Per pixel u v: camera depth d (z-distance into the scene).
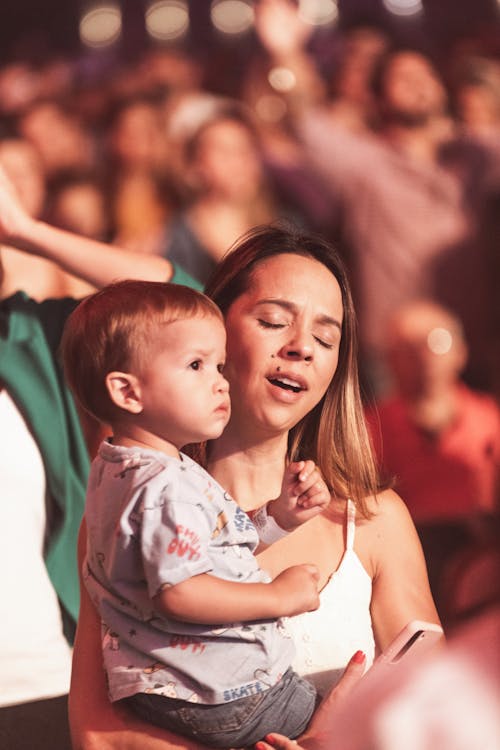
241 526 2.86
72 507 3.91
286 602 2.73
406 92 8.34
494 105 8.38
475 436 6.95
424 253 8.09
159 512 2.66
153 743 2.80
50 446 3.91
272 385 3.12
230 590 2.67
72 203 7.98
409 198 8.18
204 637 2.72
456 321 7.79
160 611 2.64
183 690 2.72
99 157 8.25
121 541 2.68
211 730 2.74
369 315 8.10
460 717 1.57
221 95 8.51
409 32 8.73
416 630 2.70
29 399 3.91
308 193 8.26
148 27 8.99
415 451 6.98
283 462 3.30
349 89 8.50
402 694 1.61
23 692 3.74
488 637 1.62
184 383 2.78
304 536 3.23
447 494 6.87
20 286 4.14
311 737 2.80
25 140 7.94
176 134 8.21
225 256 3.34
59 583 3.88
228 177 8.13
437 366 7.22
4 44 9.01
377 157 8.22
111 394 2.79
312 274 3.18
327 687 3.07
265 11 8.51
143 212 8.11
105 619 2.78
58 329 4.07
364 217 8.20
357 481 3.31
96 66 8.83
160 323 2.79
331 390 3.32
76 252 4.04
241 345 3.14
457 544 6.51
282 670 2.79
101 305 2.84
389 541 3.29
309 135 8.30
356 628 3.13
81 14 9.05
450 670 1.61
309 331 3.13
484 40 8.60
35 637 3.79
